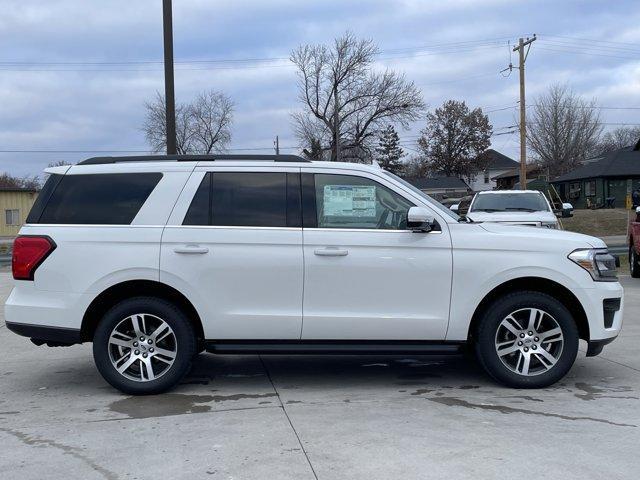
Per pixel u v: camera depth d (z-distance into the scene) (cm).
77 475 380
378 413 488
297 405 513
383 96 5678
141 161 563
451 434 438
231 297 534
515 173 7462
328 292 534
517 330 546
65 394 556
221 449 416
